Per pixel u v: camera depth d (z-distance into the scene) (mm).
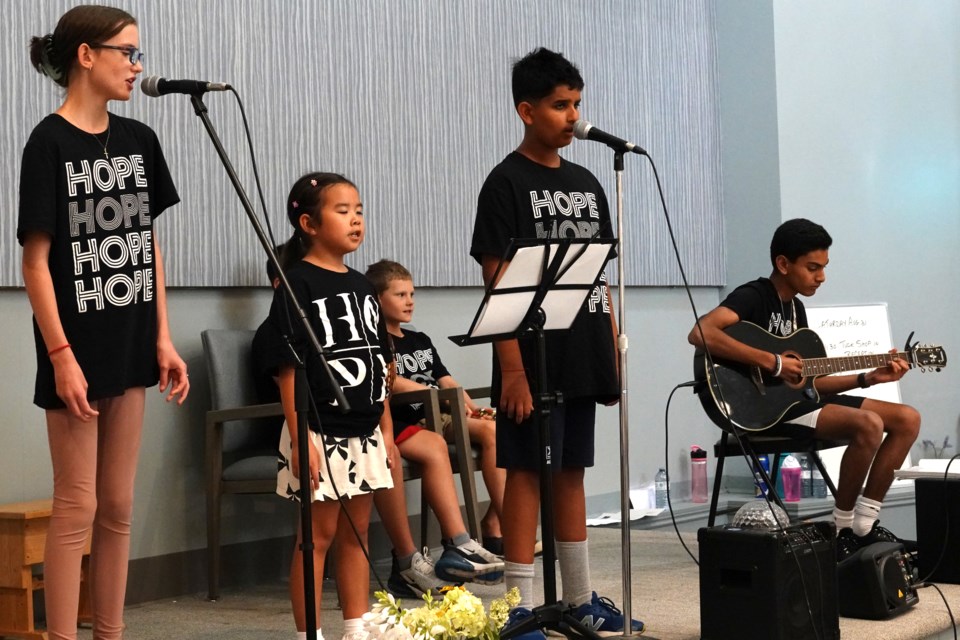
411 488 4906
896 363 4285
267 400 4086
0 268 3551
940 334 7590
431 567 3896
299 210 3012
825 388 4375
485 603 3705
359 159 4703
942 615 3439
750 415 4230
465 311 5219
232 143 4234
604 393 3037
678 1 6543
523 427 3000
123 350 2605
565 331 2967
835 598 3107
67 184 2527
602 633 3109
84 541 2576
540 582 3984
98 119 2627
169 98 4035
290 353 2820
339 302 2936
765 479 3486
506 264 2500
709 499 6406
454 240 5117
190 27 4105
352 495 2871
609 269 5926
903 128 7391
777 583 2934
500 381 3043
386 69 4844
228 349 3996
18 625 3256
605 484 5957
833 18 6949
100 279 2574
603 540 5027
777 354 4281
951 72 7793
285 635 3338
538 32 5641
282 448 2965
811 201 6777
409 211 4906
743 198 6727
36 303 2477
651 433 6262
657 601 3646
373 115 4773
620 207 3016
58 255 2523
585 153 5863
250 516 4246
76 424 2539
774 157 6617
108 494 2646
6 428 3584
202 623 3525
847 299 6988
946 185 7727
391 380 3127
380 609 2232
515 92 3072
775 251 4473
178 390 2766
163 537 3967
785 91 6652
